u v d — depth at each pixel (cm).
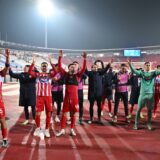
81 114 877
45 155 542
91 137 693
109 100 1028
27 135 711
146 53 4828
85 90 2439
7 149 582
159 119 961
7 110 1191
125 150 579
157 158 527
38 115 714
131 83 963
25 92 841
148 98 767
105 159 520
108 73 1020
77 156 536
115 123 887
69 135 712
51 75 706
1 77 604
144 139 675
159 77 996
